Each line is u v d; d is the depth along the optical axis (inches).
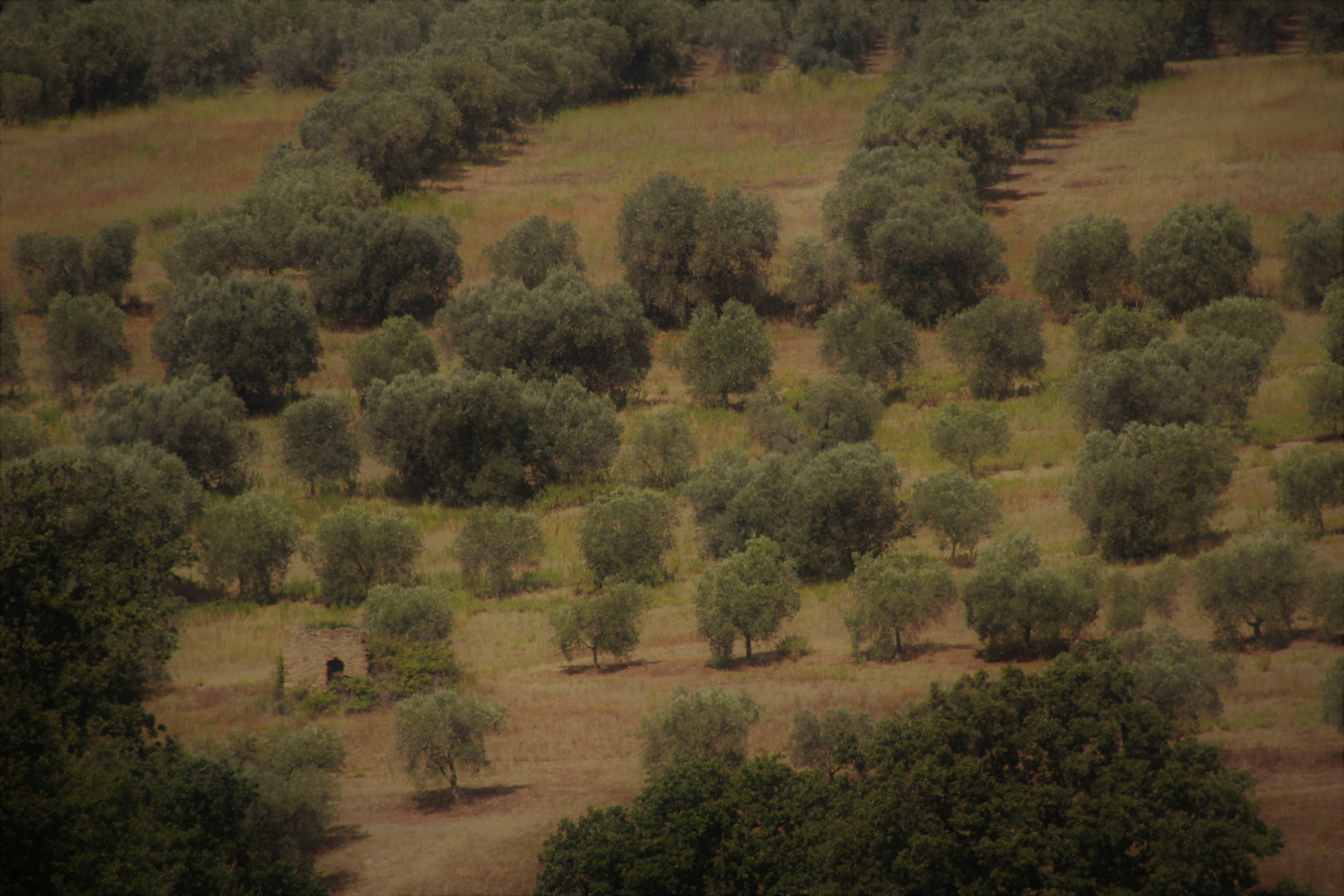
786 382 6747.1
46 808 2687.0
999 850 2618.1
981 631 4124.0
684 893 2778.1
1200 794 2716.5
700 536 5128.0
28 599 3208.7
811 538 4904.0
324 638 4247.0
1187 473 4608.8
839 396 5866.1
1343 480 4475.9
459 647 4503.0
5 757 2827.3
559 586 4968.0
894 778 2802.7
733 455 5482.3
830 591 4771.2
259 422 6579.7
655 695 4042.8
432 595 4463.6
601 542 4889.3
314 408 5880.9
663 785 3009.4
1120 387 5502.0
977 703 2950.3
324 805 3395.7
